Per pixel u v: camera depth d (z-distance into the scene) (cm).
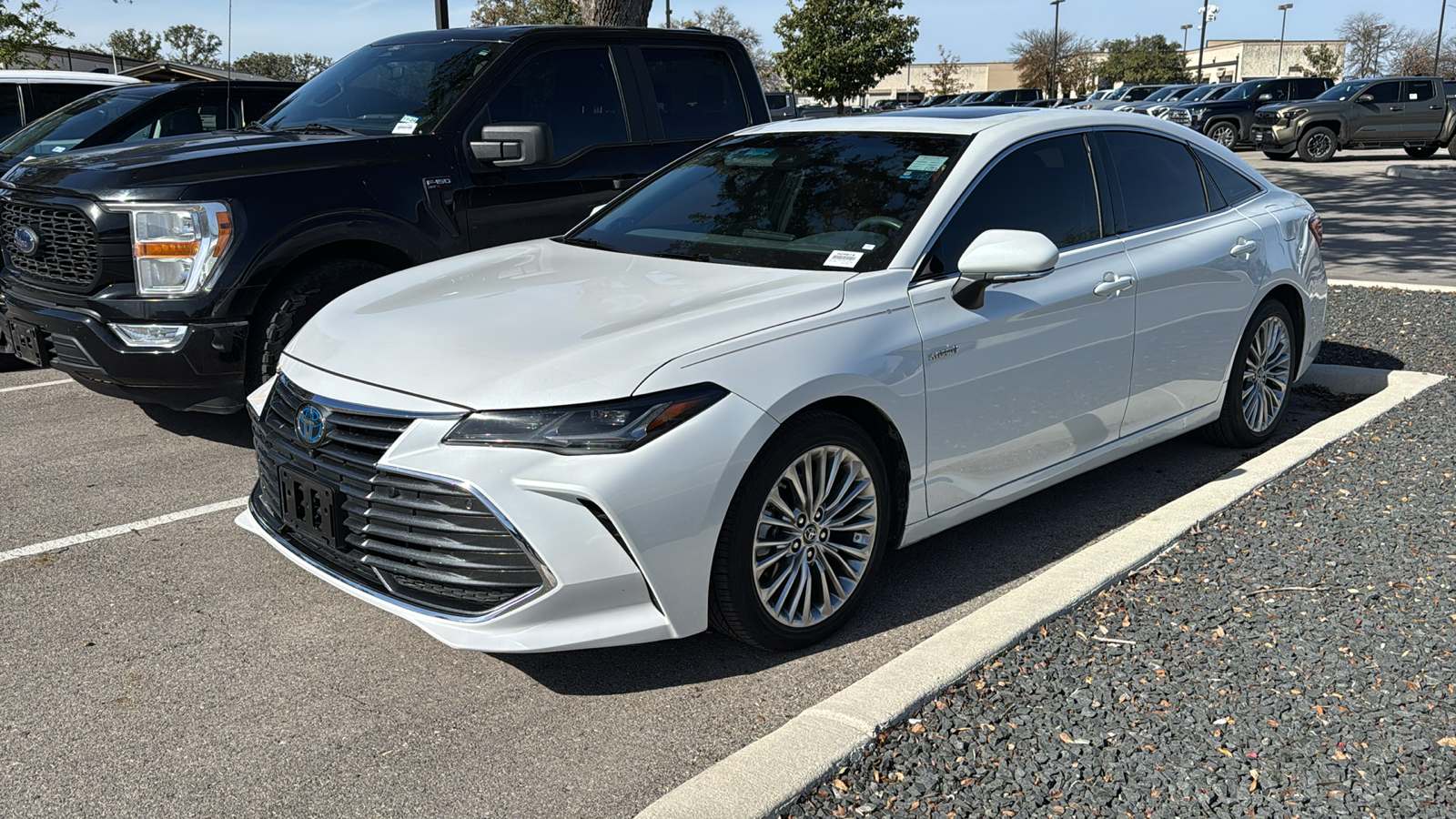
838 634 339
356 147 508
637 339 296
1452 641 302
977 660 292
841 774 250
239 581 381
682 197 426
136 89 844
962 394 349
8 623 348
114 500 456
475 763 273
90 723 291
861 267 346
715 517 289
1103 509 445
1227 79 9812
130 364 467
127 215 462
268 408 336
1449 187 1702
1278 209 504
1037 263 333
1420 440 472
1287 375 514
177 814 253
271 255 472
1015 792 243
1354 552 361
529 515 274
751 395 294
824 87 3734
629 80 614
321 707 300
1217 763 251
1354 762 251
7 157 786
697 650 331
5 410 598
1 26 2170
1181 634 310
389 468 285
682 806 235
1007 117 410
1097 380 400
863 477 328
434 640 339
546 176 569
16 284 521
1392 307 784
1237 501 409
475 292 353
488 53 573
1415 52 7138
